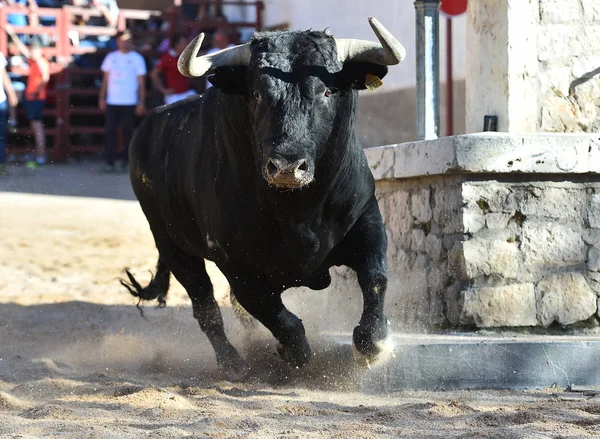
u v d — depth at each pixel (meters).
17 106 55.41
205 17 56.38
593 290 16.88
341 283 20.14
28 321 22.41
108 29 57.12
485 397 14.13
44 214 39.19
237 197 14.53
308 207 14.09
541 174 16.83
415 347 14.83
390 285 19.12
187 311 23.98
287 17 52.03
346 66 13.78
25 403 13.58
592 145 16.72
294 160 12.45
